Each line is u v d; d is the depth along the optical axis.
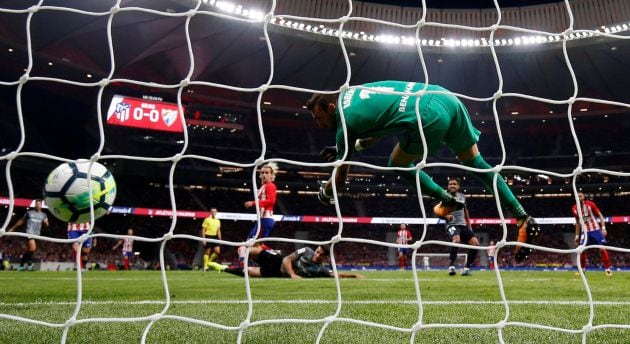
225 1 22.30
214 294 4.61
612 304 3.68
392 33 26.36
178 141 33.16
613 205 35.19
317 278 7.89
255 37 25.75
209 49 26.41
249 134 35.22
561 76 28.81
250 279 7.58
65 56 24.98
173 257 31.58
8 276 9.62
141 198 33.72
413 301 3.88
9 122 27.98
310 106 3.31
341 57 28.00
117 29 23.88
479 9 26.22
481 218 35.16
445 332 2.21
